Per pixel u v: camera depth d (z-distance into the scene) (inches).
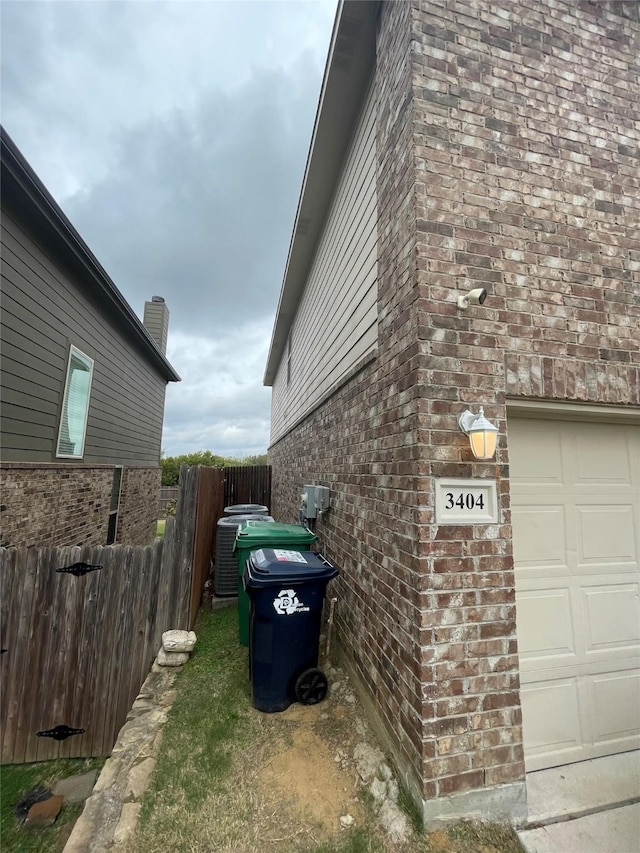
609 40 117.7
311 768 94.9
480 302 91.3
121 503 366.3
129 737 105.3
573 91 111.9
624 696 106.4
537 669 101.3
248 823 80.7
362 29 135.3
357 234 159.8
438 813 78.6
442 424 89.7
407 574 91.1
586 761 100.9
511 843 78.1
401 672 92.2
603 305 105.2
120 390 356.5
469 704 83.0
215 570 209.5
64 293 245.0
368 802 85.4
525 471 105.8
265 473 467.8
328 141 182.5
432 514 86.4
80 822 79.7
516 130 105.3
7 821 117.8
